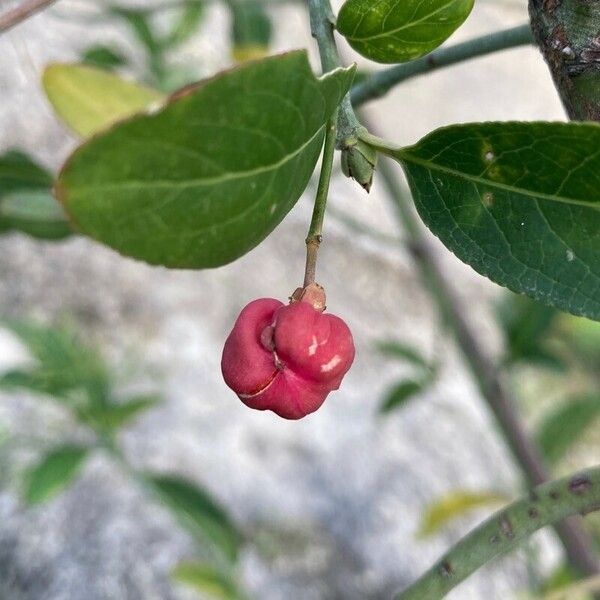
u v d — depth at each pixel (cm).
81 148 11
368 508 45
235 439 45
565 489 15
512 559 44
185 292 52
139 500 40
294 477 45
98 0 34
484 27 60
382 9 14
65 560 38
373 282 58
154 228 11
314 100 12
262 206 12
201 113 11
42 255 50
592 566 25
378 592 42
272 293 54
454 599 42
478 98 70
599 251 14
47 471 25
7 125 53
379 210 62
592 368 55
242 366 14
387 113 67
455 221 14
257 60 11
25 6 13
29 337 27
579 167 13
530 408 53
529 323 28
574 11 14
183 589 38
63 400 26
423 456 48
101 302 49
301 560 41
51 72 22
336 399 50
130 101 22
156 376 47
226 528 27
